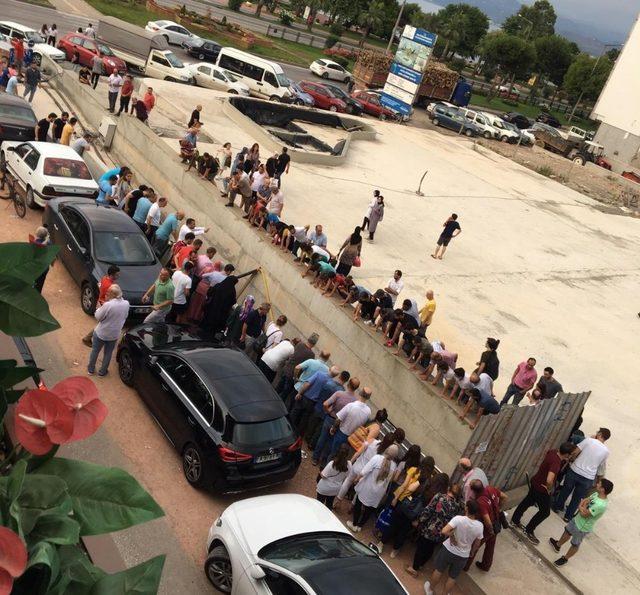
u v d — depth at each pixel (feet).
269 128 102.68
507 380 48.70
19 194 56.70
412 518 31.99
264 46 203.92
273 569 25.73
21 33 106.11
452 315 55.88
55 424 5.15
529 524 35.55
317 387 38.27
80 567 6.19
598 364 55.31
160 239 52.85
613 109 172.65
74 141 66.08
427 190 90.68
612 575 34.78
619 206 115.03
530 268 71.97
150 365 37.52
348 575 25.68
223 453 32.48
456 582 32.32
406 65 137.18
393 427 39.83
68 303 46.34
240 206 57.82
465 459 34.24
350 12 279.90
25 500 5.64
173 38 151.12
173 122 86.74
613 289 72.95
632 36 168.04
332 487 34.04
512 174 115.75
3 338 12.15
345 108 133.59
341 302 45.60
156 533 30.37
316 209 71.20
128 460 34.14
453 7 302.86
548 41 304.30
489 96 257.75
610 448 45.03
